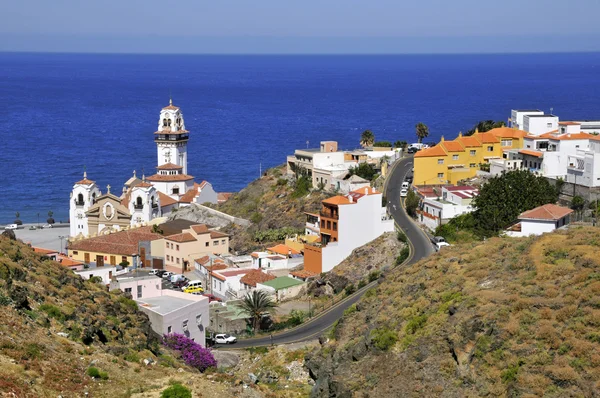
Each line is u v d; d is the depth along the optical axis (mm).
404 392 80938
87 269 149750
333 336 103938
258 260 163250
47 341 79562
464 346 81375
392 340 88125
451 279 96875
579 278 84438
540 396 70688
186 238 175875
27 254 102438
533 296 84312
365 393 83125
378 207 162375
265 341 121188
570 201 160375
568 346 74500
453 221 159125
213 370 100438
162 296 122250
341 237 158750
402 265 143875
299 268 162125
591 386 69750
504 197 156250
